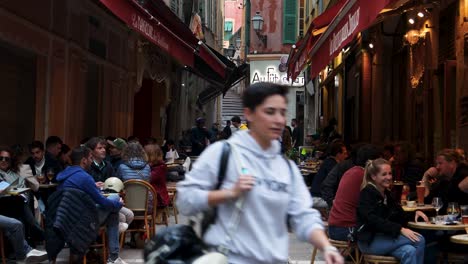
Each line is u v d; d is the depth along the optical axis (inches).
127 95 750.5
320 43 466.6
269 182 134.5
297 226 138.9
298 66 677.3
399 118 609.9
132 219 389.4
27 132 490.0
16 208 367.6
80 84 578.9
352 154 394.6
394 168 422.6
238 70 1055.0
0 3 415.8
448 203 313.4
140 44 777.6
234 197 130.1
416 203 339.6
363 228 283.6
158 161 457.1
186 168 653.9
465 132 390.6
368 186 284.2
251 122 137.0
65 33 537.6
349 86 859.4
